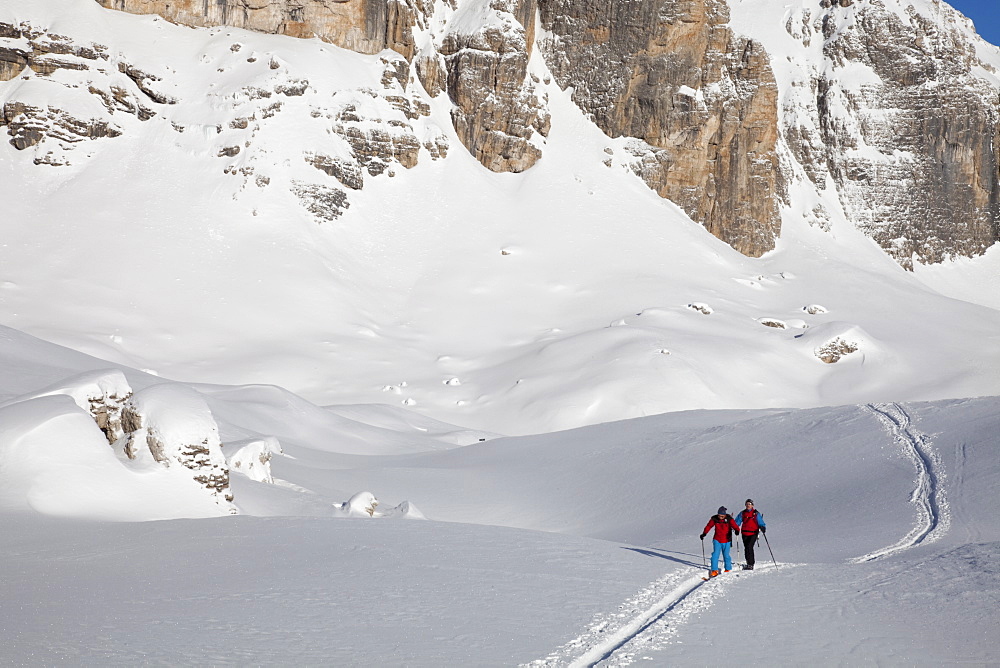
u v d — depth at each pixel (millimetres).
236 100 130125
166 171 124188
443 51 158625
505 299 125375
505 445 56562
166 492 25391
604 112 165625
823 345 115250
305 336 106750
